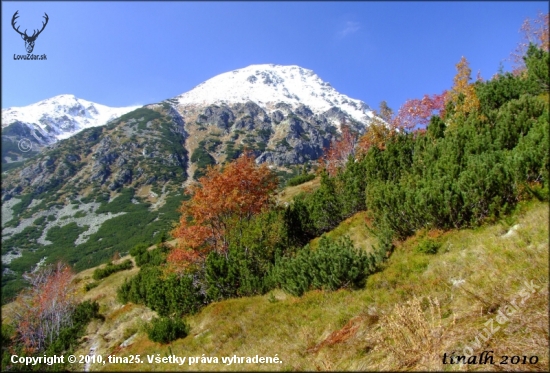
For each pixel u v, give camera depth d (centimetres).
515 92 1532
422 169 1326
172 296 1389
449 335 516
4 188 12069
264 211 2184
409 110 2488
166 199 11381
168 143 16788
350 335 670
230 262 1493
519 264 609
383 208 1160
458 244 873
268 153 16162
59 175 13238
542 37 2225
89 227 9262
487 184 880
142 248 3709
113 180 12925
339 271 973
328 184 1862
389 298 760
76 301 2519
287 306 1004
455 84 2117
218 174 2241
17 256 7200
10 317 2180
